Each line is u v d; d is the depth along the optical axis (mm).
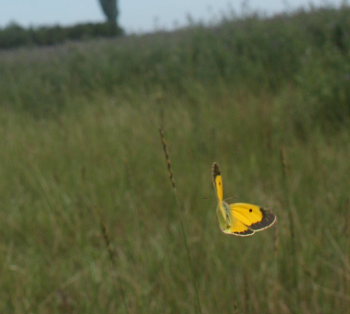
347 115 7531
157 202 5516
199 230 4477
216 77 11195
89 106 9586
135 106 9000
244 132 7047
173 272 3812
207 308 3398
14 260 4699
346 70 8172
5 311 3645
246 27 13828
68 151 7043
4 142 7828
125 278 3771
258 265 3805
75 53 15633
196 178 5844
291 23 12953
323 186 4953
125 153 6523
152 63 13852
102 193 5629
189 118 7738
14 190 6336
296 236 3812
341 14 12406
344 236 3682
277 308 3340
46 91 12633
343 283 3398
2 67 16266
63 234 5051
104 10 39844
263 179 5664
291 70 10641
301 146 6602
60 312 3752
